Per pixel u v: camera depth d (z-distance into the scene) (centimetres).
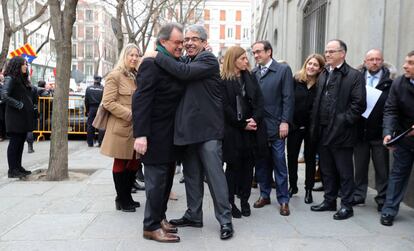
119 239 412
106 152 485
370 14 658
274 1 1401
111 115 494
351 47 743
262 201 539
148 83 382
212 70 404
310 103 560
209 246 396
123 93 495
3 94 667
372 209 531
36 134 1309
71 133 1347
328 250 389
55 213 495
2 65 1202
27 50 1469
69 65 682
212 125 411
